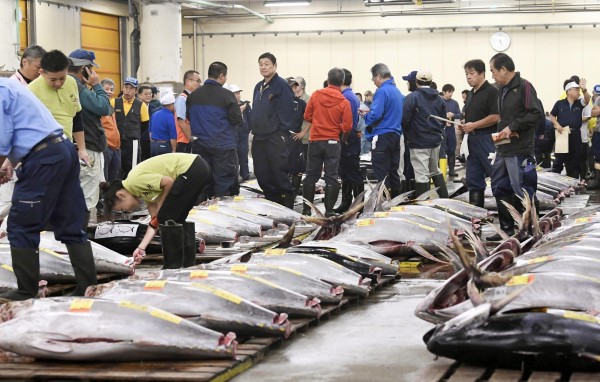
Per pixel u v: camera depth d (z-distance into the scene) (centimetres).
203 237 1073
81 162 950
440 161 1830
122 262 848
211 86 1284
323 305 718
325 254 791
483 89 1235
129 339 527
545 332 491
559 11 3073
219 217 1141
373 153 1389
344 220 976
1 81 700
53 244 863
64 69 801
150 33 2720
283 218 1241
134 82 1698
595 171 1917
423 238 949
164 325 532
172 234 840
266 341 593
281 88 1338
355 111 1472
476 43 3142
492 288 564
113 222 1001
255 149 1359
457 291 574
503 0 3102
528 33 3105
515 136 1091
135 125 1698
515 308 533
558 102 1895
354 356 588
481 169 1258
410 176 1504
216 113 1279
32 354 538
